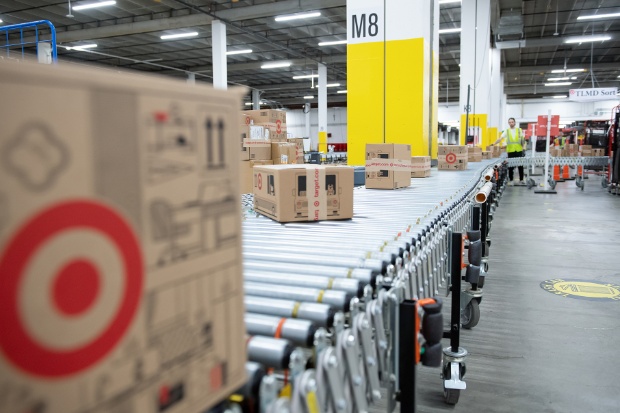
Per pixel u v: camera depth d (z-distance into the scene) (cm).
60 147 46
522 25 1509
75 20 1412
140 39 1661
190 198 62
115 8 1312
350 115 627
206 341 65
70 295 48
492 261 550
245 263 142
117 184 52
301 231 195
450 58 2142
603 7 1475
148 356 56
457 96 3141
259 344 88
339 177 221
